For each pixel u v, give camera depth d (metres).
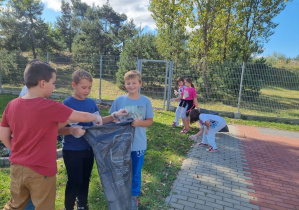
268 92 11.45
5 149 4.74
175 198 3.33
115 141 2.38
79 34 30.61
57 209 2.87
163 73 13.77
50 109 1.87
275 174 4.45
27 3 18.83
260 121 9.33
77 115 2.02
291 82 10.02
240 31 16.23
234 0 13.19
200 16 12.91
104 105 10.41
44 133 1.86
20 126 1.85
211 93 11.55
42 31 22.55
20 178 1.87
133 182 2.88
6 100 9.86
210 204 3.26
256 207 3.28
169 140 5.89
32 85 1.88
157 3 15.12
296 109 11.10
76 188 2.50
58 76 14.82
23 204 2.02
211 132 5.46
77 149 2.40
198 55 14.39
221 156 5.21
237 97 11.27
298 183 4.12
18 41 20.92
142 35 16.80
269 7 15.86
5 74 12.63
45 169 1.89
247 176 4.27
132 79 2.76
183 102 6.69
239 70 10.94
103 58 15.27
